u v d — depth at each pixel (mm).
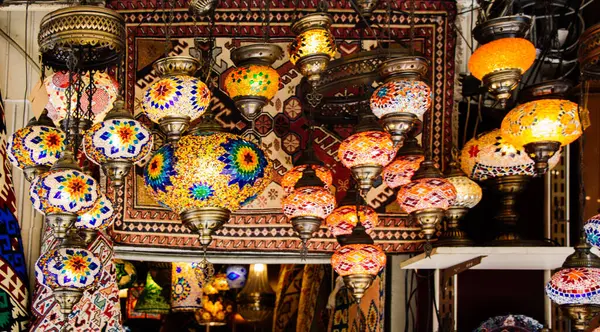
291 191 3172
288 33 3822
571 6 3852
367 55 2951
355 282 3092
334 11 3799
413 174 3232
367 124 3084
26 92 3947
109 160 2768
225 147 2740
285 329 5848
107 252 3635
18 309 3547
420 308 3963
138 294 6359
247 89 2980
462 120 4211
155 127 3732
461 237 3469
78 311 3531
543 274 3900
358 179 3033
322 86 3037
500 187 3467
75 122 2961
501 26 2871
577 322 2768
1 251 3516
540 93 3025
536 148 2955
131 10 3787
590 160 3789
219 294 6375
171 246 3682
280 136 3807
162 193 2766
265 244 3734
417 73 2873
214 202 2734
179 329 6633
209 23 3797
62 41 2723
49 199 2676
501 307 3885
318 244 3746
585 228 2826
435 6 3797
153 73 3770
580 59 2662
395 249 3746
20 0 3922
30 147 3039
